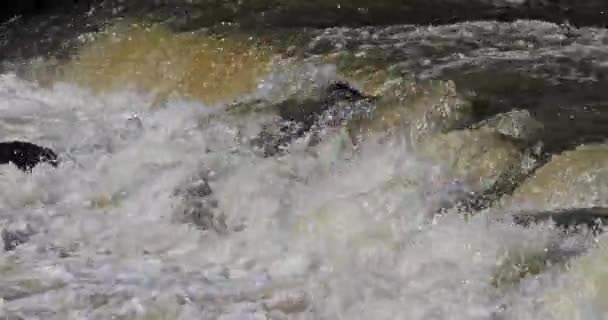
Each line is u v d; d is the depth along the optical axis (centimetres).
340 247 1173
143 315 1075
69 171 1453
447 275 1073
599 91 1466
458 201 1198
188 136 1518
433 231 1145
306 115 1473
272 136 1456
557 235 1077
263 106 1539
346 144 1371
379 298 1056
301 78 1586
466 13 1944
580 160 1197
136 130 1562
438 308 1025
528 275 1038
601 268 1000
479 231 1121
